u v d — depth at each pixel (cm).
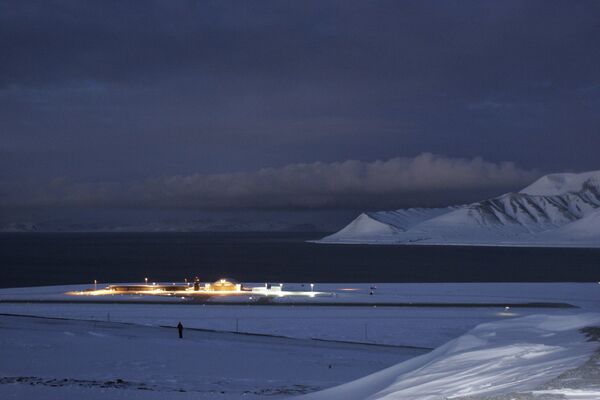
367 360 3064
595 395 769
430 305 6109
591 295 7369
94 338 3444
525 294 7550
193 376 2373
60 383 1998
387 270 15825
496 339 1435
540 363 1052
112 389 1841
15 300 6488
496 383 955
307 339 3928
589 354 1052
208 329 4325
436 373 1168
